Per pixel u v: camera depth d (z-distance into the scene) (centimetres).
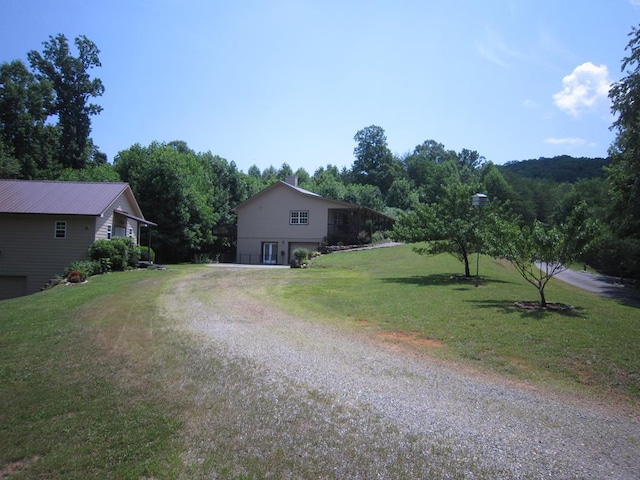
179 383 543
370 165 8500
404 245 3578
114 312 1011
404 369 630
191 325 896
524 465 362
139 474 339
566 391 558
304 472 344
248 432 411
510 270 2394
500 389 557
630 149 1658
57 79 4800
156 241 3294
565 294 1431
